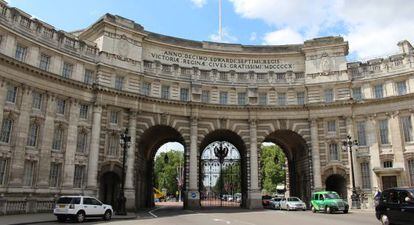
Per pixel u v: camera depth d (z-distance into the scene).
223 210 52.16
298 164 65.50
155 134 62.09
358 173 55.38
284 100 60.62
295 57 63.12
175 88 58.41
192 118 57.66
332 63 59.94
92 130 49.97
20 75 42.69
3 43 41.31
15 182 40.88
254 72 61.47
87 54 51.62
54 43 47.50
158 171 149.75
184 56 61.47
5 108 40.88
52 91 46.34
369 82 57.31
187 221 32.22
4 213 38.12
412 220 22.00
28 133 43.41
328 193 45.81
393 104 54.69
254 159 58.03
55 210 32.34
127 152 52.34
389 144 54.44
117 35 54.97
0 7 41.19
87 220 34.69
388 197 24.86
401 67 55.19
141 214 43.88
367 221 30.64
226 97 60.53
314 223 28.72
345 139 56.75
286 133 61.81
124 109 53.66
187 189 55.97
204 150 65.06
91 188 48.22
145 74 56.34
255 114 59.53
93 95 50.97
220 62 62.75
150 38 58.81
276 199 59.72
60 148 46.81
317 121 58.56
